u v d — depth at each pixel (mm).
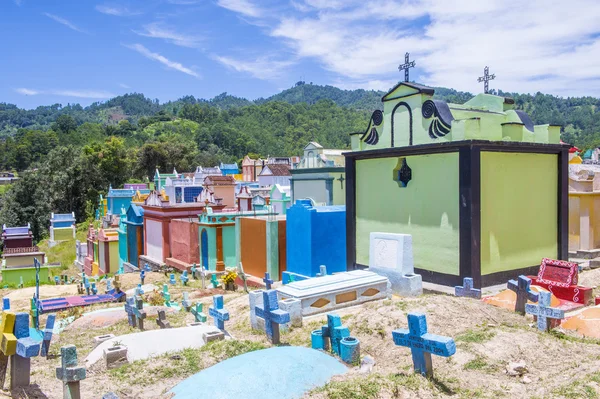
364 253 15367
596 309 9234
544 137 13664
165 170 87750
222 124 147750
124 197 51500
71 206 66625
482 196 12188
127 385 7426
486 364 7344
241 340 9484
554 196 14133
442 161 12703
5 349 7105
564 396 6035
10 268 29688
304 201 16516
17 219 60500
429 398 6148
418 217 13453
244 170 69875
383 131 14602
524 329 8758
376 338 8859
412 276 11742
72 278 30906
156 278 22625
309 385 6059
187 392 6027
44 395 7184
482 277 12227
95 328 12453
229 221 22078
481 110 14391
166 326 11344
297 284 11094
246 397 5656
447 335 8594
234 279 18531
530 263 13453
